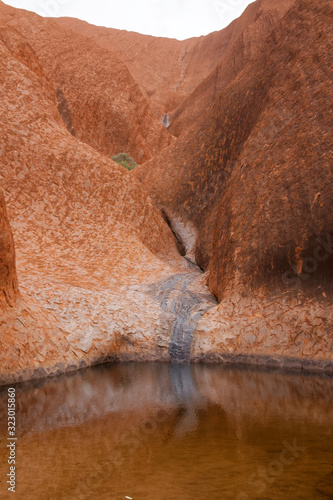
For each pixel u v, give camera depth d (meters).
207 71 62.75
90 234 13.66
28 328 7.78
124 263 12.85
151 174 18.44
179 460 3.75
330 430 4.52
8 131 14.22
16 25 36.06
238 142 15.24
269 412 5.27
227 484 3.26
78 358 8.48
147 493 3.12
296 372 7.80
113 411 5.40
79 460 3.78
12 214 13.12
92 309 9.41
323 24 10.99
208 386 6.81
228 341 9.00
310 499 2.99
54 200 13.94
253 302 9.09
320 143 8.98
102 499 3.04
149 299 10.44
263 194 9.71
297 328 8.37
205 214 16.14
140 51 65.94
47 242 12.81
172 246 15.95
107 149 33.59
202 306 9.90
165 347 9.41
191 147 17.53
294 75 10.70
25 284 9.52
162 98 55.25
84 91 33.81
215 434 4.45
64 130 16.06
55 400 6.00
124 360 9.28
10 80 15.24
